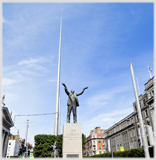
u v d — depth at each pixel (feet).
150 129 35.68
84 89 51.80
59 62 181.27
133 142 181.47
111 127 262.67
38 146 124.98
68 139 41.86
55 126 146.10
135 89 47.70
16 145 323.57
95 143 317.42
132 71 50.55
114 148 243.40
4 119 151.84
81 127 43.62
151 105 136.98
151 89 138.62
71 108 48.96
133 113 184.24
